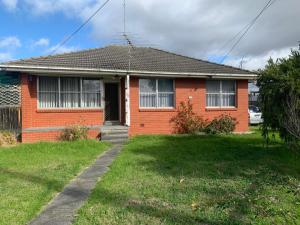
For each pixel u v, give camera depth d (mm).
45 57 19766
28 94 18203
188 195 8289
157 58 23438
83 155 14062
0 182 9586
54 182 9508
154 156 13633
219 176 10352
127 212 7094
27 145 15953
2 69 17250
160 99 21406
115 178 9938
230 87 23062
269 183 9414
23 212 7105
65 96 19484
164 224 6473
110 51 23578
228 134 21188
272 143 16578
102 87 20328
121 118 20891
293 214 6980
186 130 21641
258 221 6621
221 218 6770
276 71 12625
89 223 6508
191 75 21172
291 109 10766
